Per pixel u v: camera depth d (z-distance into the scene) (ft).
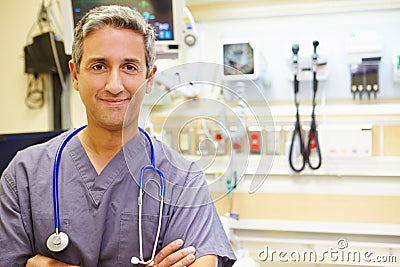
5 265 3.49
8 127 6.81
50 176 3.68
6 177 3.73
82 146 3.76
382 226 5.88
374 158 5.87
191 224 3.54
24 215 3.60
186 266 3.36
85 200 3.62
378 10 5.94
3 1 6.71
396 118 5.81
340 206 5.96
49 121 6.66
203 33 6.39
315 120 6.00
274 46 6.12
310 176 5.99
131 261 3.50
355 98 5.99
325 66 5.93
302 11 6.13
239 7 6.29
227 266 3.68
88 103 3.34
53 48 6.37
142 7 5.15
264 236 6.08
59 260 3.53
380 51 5.82
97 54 3.21
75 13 5.19
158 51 5.24
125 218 3.58
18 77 6.73
